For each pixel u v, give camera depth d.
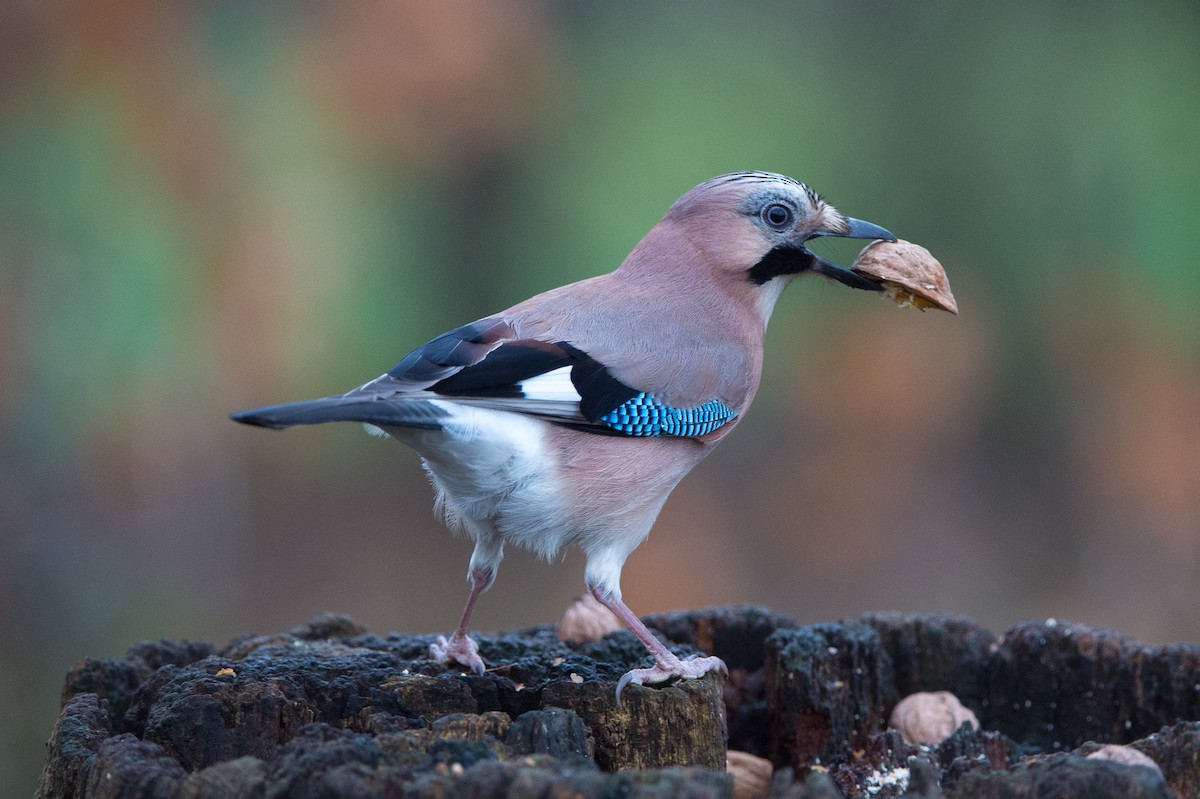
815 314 13.79
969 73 14.12
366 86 13.58
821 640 5.49
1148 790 3.45
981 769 4.35
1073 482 13.55
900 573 13.49
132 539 12.80
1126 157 13.50
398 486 15.03
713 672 5.06
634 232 14.01
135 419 12.69
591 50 14.47
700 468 13.80
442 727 4.01
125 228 12.39
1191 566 12.94
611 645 5.63
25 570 12.14
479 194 14.51
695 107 14.12
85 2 12.16
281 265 13.05
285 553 13.91
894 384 13.58
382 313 13.88
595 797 3.30
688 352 5.56
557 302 5.64
